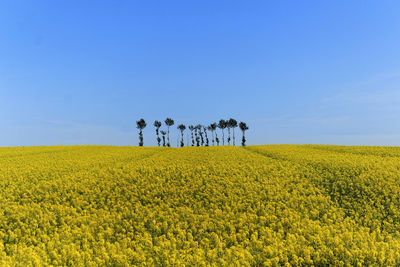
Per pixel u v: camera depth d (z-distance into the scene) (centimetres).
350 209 1606
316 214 1538
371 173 2111
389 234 1330
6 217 1496
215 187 1958
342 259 1062
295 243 1169
